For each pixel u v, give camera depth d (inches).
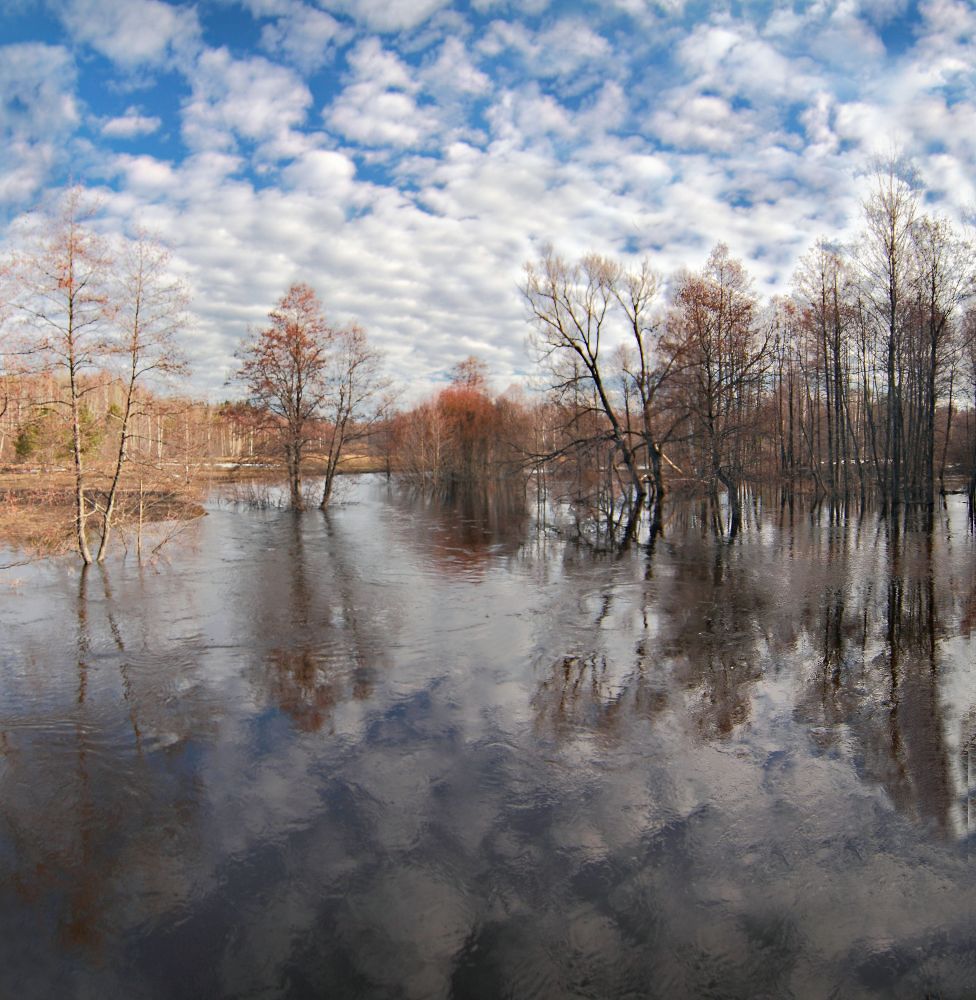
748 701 424.8
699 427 1487.5
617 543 1072.8
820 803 309.1
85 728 401.1
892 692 434.3
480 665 497.0
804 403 2226.9
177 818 308.2
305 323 1588.3
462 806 312.0
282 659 515.5
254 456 1662.2
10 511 866.8
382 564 907.4
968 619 594.6
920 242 1402.6
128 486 928.9
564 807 309.9
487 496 2113.7
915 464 1589.6
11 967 227.6
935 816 297.4
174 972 225.3
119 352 795.4
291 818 305.9
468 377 2817.4
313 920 245.8
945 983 214.1
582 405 1514.5
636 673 477.1
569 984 218.1
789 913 244.1
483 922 243.4
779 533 1130.7
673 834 289.1
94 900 257.8
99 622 623.2
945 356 1552.7
